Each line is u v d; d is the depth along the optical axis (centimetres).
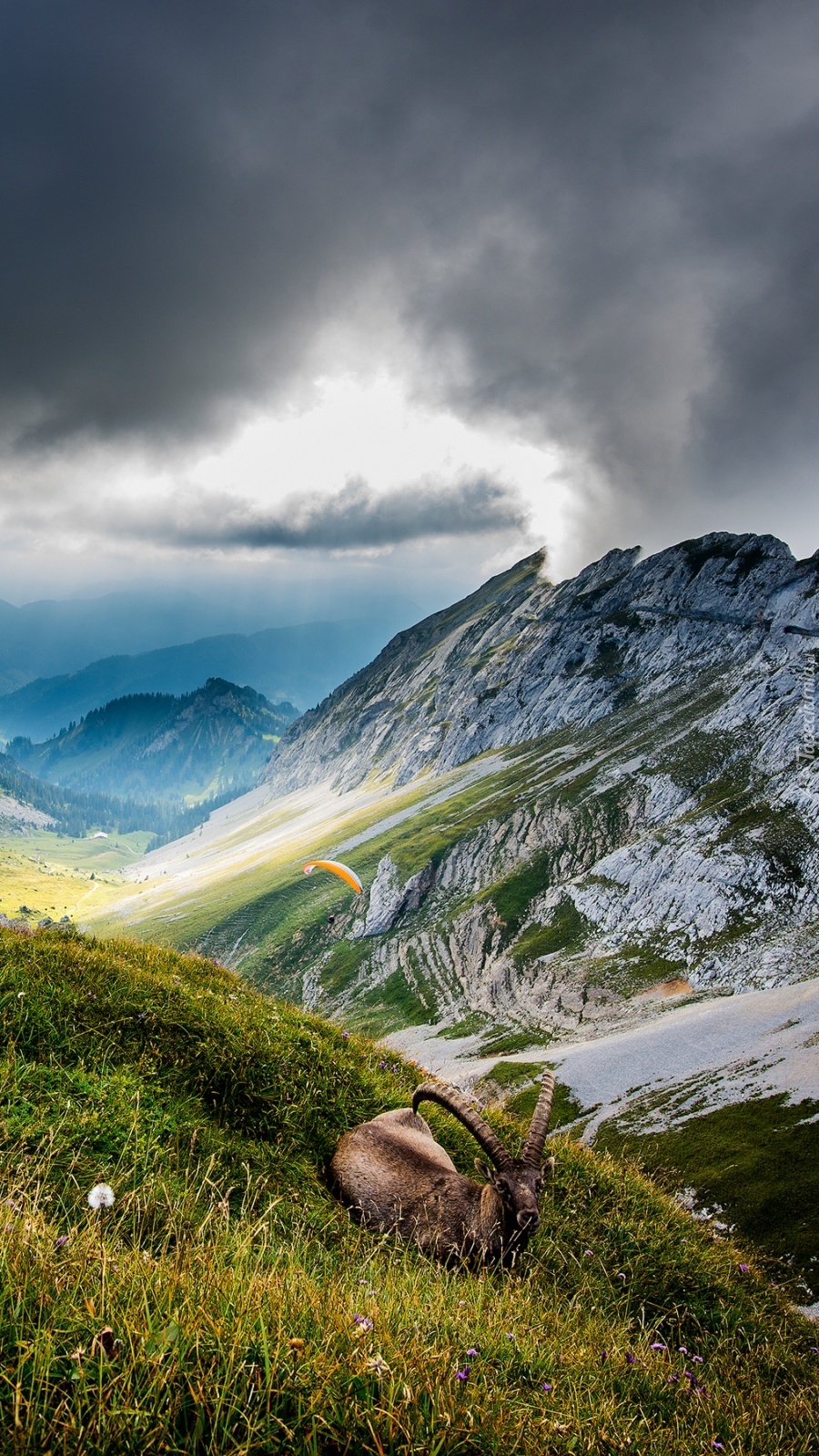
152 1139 712
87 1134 686
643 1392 574
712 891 16100
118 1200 592
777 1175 7056
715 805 18862
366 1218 806
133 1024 935
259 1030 1020
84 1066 809
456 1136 1076
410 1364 398
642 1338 691
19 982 902
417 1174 856
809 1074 8681
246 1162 786
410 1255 739
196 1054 921
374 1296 505
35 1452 285
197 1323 363
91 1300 360
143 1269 419
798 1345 866
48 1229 448
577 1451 405
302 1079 970
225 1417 313
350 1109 978
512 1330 530
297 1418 330
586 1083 10419
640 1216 1031
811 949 13488
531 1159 805
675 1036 11062
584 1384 512
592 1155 1190
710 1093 9112
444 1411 367
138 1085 809
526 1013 15612
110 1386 311
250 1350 359
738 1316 868
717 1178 7344
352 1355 375
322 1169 873
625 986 15138
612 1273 888
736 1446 533
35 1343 321
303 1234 703
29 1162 601
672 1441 477
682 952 15350
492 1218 780
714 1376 702
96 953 1204
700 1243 1028
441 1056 14662
